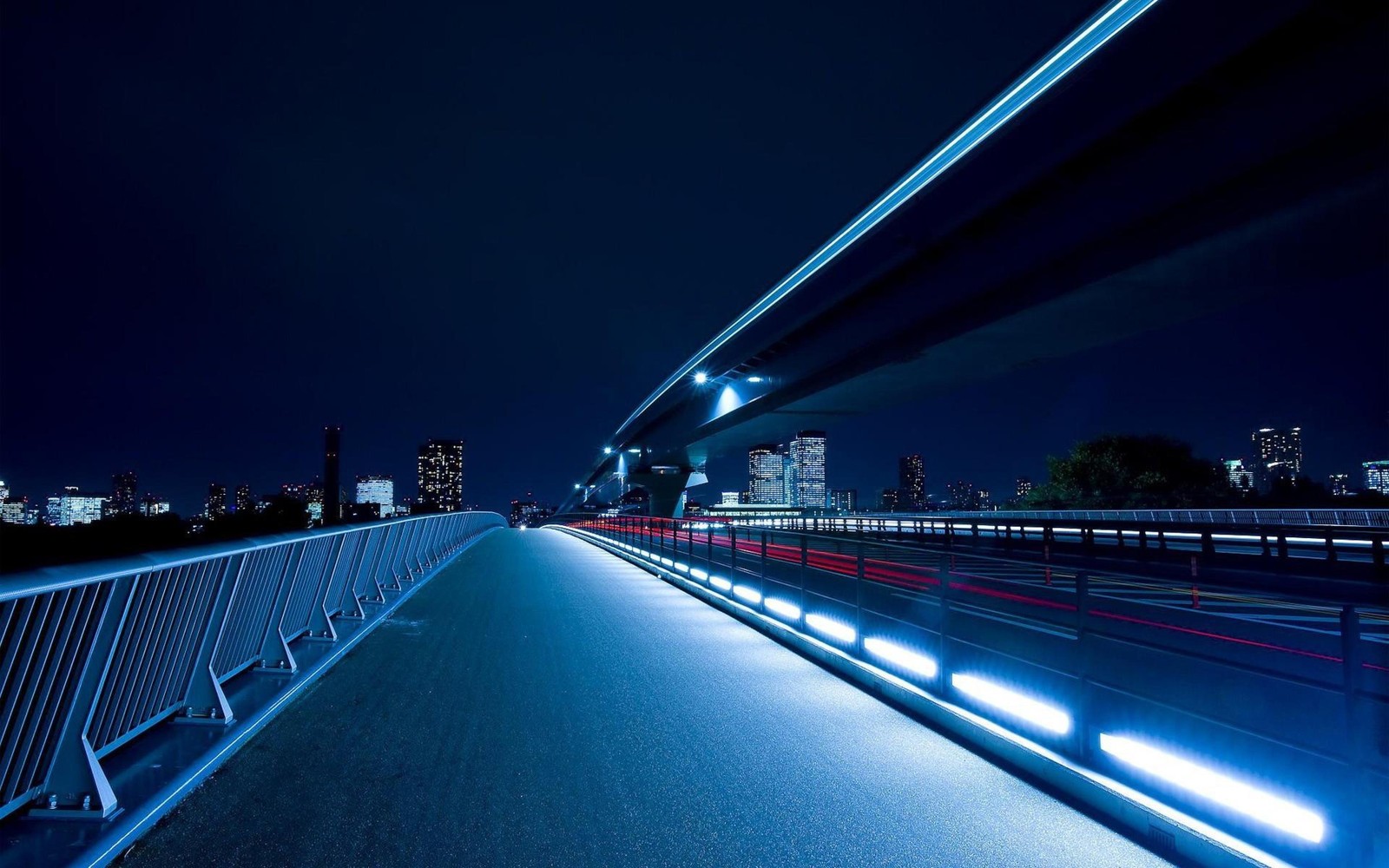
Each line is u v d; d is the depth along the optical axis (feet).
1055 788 19.49
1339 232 70.13
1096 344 112.68
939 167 94.22
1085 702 19.62
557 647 37.42
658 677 31.32
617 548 111.34
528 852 15.72
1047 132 79.46
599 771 20.49
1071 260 88.84
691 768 20.76
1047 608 51.44
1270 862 14.47
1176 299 90.74
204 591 22.33
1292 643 30.07
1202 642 35.55
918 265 110.42
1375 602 58.59
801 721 25.25
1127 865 15.49
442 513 89.76
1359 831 14.10
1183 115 70.33
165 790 17.56
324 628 36.24
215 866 14.89
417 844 16.02
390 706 26.58
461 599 55.21
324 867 14.92
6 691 15.02
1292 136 63.21
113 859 15.06
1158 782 17.40
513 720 25.05
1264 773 15.67
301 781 19.43
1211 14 61.26
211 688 22.91
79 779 16.20
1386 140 59.31
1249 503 157.07
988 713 23.35
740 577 49.93
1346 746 14.52
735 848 16.03
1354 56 57.26
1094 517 167.43
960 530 136.98
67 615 16.06
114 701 18.76
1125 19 67.67
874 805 18.43
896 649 28.99
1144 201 76.38
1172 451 211.41
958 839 16.60
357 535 44.29
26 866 13.85
